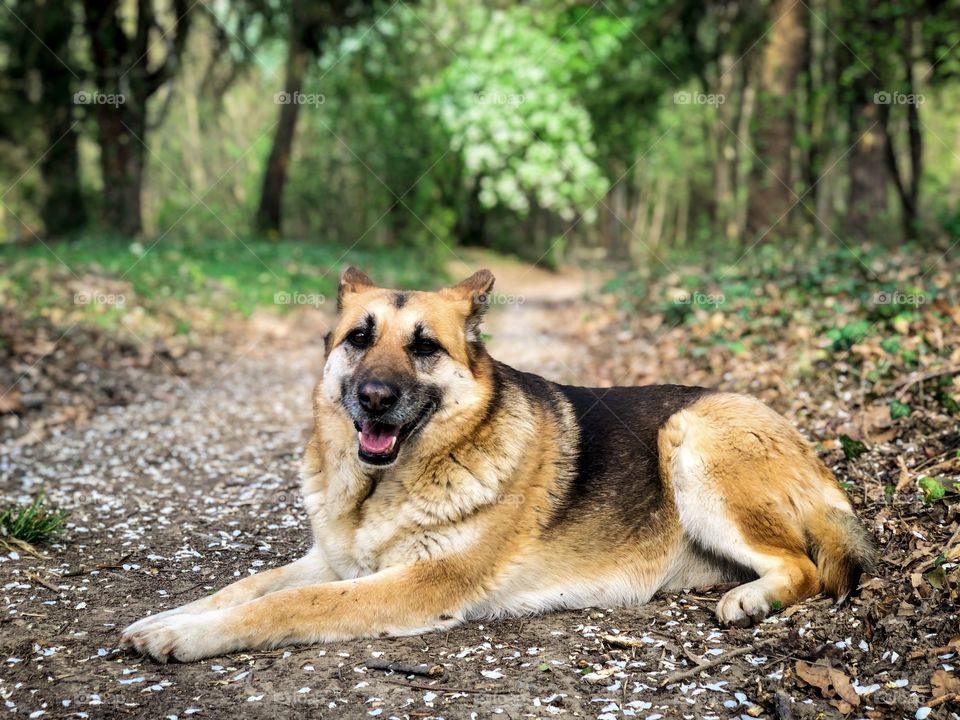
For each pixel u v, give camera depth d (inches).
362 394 150.3
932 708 124.6
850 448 204.8
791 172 685.9
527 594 165.6
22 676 137.6
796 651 142.9
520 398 174.1
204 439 308.2
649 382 343.9
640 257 926.4
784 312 351.3
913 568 157.2
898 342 256.1
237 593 163.5
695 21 840.3
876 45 655.1
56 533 206.2
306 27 956.0
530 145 884.0
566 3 837.8
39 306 443.2
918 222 580.7
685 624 158.9
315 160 1269.7
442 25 1003.3
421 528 159.3
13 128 832.9
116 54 853.2
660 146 1318.9
